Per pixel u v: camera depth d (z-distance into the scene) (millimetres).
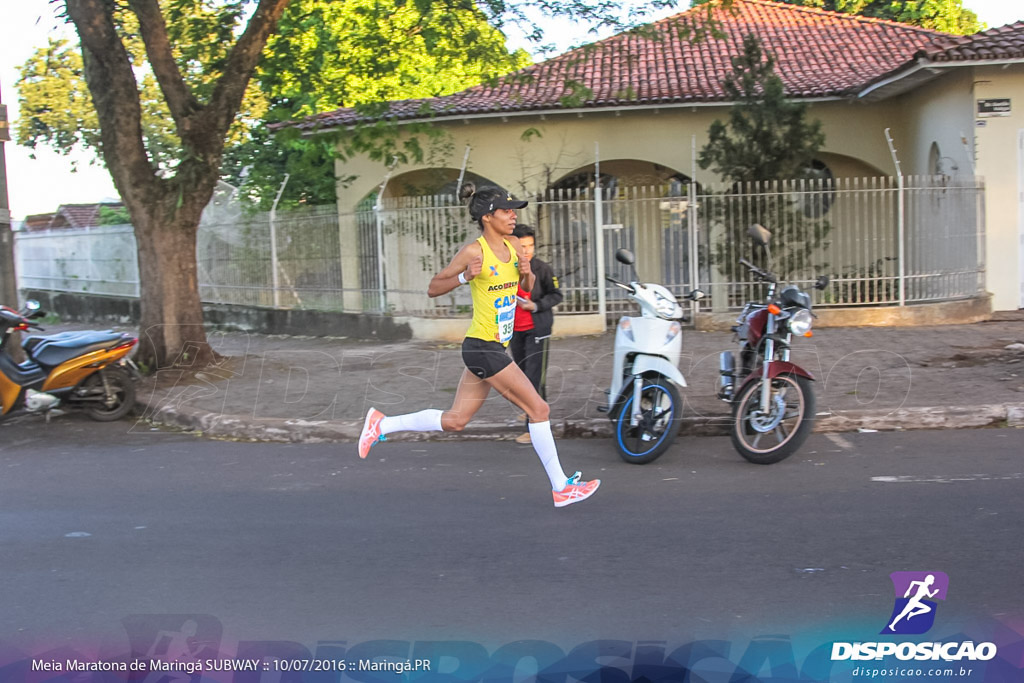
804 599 4488
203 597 4688
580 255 14344
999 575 4711
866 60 17781
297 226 16594
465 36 12289
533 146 16906
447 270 5297
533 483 6719
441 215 14539
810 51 18500
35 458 7941
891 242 13945
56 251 23438
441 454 7746
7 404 9102
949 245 14008
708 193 14516
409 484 6793
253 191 19516
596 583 4746
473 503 6246
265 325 17156
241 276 17812
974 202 14062
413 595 4652
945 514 5676
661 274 14359
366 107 14039
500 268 5375
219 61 12375
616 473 6934
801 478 6613
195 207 11664
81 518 6082
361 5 13500
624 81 17359
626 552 5184
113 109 11141
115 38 10984
